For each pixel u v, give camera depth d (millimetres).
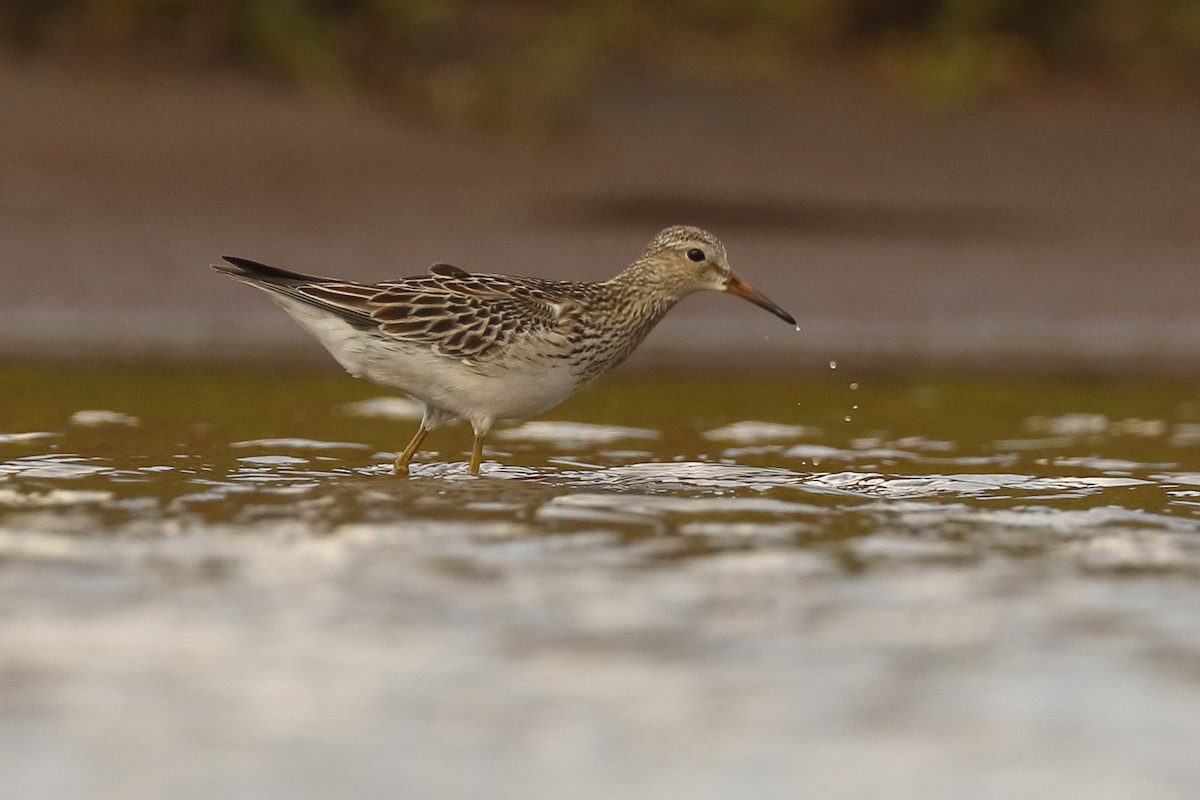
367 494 10406
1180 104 30422
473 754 6223
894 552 9102
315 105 25859
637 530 9484
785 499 10531
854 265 21453
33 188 21656
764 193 24641
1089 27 31781
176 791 5848
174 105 24906
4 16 25594
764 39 31750
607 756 6238
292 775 6008
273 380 15367
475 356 11633
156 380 15125
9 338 17266
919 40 31688
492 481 11125
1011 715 6688
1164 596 8312
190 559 8586
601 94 28547
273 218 21719
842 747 6363
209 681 6871
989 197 25203
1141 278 21406
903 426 13617
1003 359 17562
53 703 6617
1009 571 8742
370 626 7582
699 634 7566
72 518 9430
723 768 6152
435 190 23547
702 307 19688
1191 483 11289
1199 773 6180
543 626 7621
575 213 23109
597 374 12578
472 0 30703
